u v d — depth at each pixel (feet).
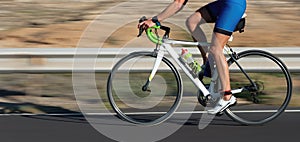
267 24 54.08
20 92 32.17
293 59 33.12
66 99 30.76
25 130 24.36
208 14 24.63
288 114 27.50
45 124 25.44
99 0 66.44
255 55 26.11
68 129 24.58
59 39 46.83
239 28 24.68
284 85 26.58
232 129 24.68
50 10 60.03
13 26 51.57
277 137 23.43
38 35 48.08
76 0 66.59
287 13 59.77
